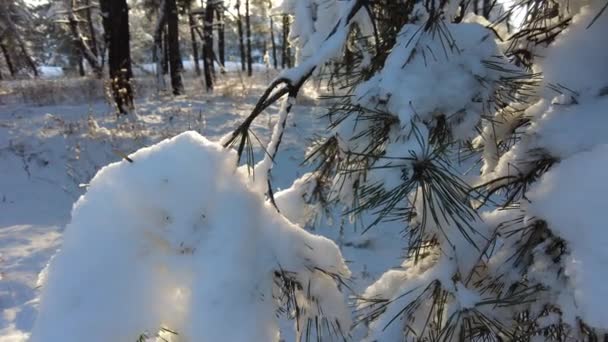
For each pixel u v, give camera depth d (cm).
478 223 177
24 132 796
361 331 244
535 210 148
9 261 451
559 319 158
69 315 135
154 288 143
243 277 141
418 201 169
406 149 134
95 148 743
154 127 870
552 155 161
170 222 144
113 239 144
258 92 1373
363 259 478
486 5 192
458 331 170
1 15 2522
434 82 141
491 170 209
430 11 151
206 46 1941
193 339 136
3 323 361
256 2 2678
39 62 3812
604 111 158
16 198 620
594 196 136
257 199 157
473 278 182
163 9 1580
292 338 331
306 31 213
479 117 146
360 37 194
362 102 149
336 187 201
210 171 151
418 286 178
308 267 159
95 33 2803
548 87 174
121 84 959
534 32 196
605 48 168
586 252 131
